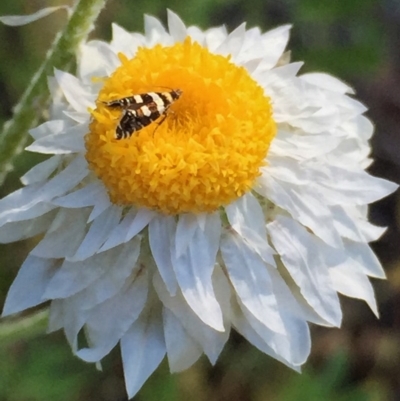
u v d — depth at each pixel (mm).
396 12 207
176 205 103
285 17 186
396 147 204
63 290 106
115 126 102
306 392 162
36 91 117
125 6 162
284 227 108
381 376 184
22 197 108
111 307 107
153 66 106
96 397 164
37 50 159
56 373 155
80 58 114
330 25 182
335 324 107
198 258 104
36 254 107
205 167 102
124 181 103
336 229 107
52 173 109
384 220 198
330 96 115
